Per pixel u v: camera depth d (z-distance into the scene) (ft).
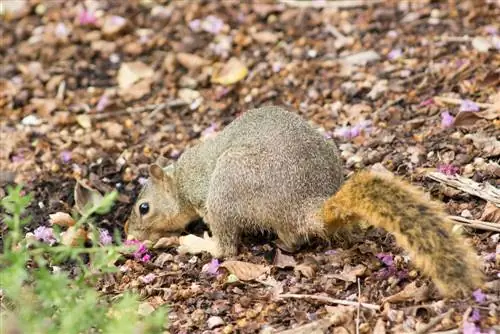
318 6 54.34
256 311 29.14
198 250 34.32
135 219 37.76
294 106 44.98
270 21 54.03
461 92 41.83
